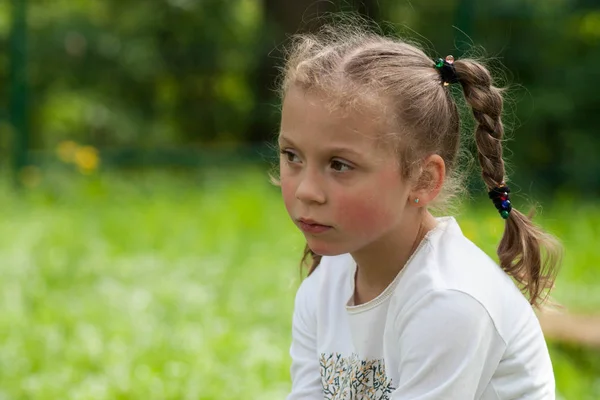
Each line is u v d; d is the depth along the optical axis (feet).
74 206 50.14
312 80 11.92
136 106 72.28
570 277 37.04
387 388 12.91
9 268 37.50
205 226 45.65
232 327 31.09
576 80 58.75
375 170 11.87
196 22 69.31
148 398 25.04
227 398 24.90
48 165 55.36
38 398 24.99
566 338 28.81
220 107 73.26
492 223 37.09
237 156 59.72
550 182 58.65
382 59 12.32
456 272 12.41
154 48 69.97
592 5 58.49
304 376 14.56
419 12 59.47
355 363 13.41
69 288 35.63
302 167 12.13
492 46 58.18
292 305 33.58
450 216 13.89
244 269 38.32
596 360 28.02
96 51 68.49
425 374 12.16
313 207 12.00
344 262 14.14
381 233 12.23
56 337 29.60
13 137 54.95
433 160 12.47
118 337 29.73
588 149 58.49
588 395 25.32
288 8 65.62
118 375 26.50
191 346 28.94
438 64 12.94
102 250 41.11
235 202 49.24
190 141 73.00
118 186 54.49
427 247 12.75
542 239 13.83
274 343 29.55
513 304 12.73
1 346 28.63
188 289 35.45
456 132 13.03
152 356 27.94
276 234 44.32
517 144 59.47
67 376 26.37
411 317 12.37
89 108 69.67
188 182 56.65
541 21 58.59
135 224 45.57
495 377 12.57
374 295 13.34
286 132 12.12
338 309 13.94
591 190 58.13
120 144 70.90
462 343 12.03
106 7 70.03
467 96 13.08
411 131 12.10
